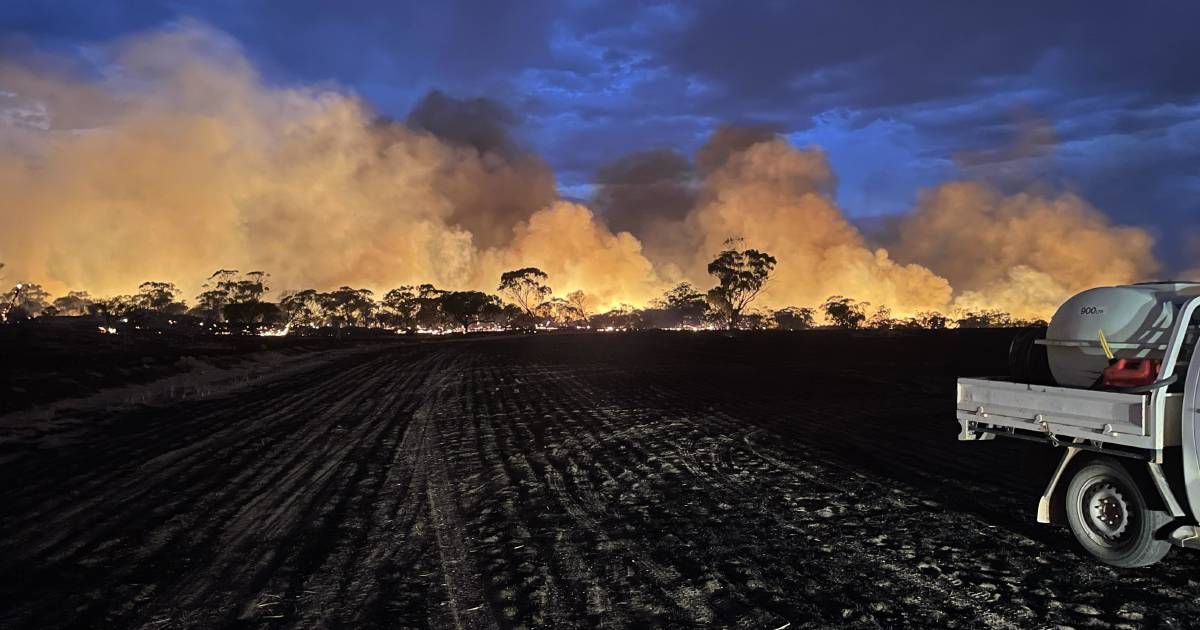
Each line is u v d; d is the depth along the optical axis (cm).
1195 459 559
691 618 540
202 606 589
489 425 1633
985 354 3288
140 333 6278
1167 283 666
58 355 3672
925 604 547
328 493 992
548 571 655
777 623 525
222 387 2764
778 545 704
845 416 1552
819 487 934
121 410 2023
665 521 808
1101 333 669
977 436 747
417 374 3394
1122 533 612
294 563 695
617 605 570
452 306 14900
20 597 616
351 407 2069
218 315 13175
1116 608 527
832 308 11994
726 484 974
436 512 880
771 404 1817
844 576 612
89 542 777
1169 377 582
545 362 4041
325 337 10069
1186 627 493
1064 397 647
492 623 543
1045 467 698
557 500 923
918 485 919
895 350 3844
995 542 686
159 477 1116
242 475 1124
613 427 1525
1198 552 643
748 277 10625
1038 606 535
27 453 1357
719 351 4528
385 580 643
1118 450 609
